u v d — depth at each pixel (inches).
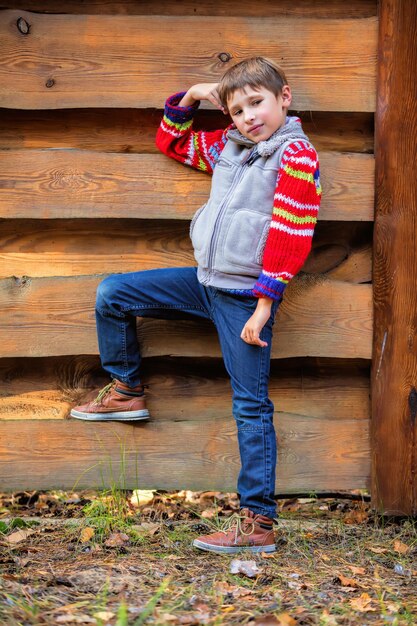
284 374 123.5
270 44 116.3
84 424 120.5
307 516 124.3
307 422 121.5
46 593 86.4
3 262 121.0
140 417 118.1
